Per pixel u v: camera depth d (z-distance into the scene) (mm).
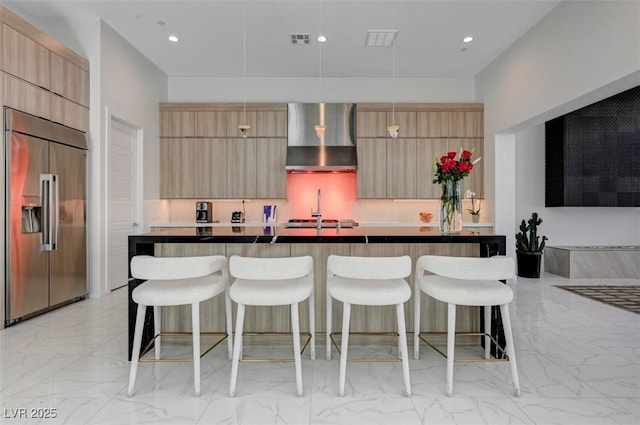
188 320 2625
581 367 2285
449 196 2693
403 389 2010
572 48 3441
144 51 4801
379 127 5441
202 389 2008
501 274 1904
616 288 4469
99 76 4012
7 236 2988
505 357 2373
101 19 4004
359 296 1920
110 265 4215
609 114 5195
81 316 3307
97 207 4008
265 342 2625
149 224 5109
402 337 1948
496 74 5012
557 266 5352
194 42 4535
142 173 4914
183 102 5488
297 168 5242
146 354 2477
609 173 5191
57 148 3479
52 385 2035
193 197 5434
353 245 2566
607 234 5688
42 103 3359
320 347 2607
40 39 3332
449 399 1900
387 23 4043
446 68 5398
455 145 5441
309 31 4242
